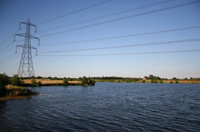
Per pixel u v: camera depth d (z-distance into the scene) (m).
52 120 22.20
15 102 38.25
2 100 41.28
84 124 20.41
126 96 55.16
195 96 56.12
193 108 32.44
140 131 17.91
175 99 47.09
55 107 32.31
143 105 35.84
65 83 116.50
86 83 126.69
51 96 51.75
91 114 26.22
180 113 27.50
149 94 62.94
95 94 60.94
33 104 35.62
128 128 18.91
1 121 21.23
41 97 48.56
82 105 35.19
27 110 28.95
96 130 18.05
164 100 44.78
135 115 25.69
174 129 18.75
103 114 26.28
